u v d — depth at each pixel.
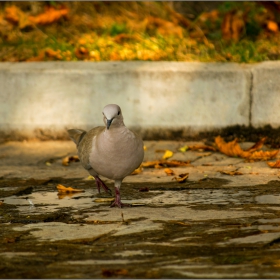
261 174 10.59
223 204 8.73
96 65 13.59
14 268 6.18
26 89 13.51
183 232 7.37
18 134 13.64
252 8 16.61
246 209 8.41
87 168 9.19
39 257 6.52
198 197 9.20
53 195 9.59
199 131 13.23
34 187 10.16
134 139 8.43
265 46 14.39
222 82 13.06
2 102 13.62
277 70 12.89
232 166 11.24
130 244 6.94
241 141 13.09
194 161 11.77
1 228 7.75
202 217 8.05
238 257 6.36
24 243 7.09
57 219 8.22
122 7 17.47
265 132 13.05
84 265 6.21
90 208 8.75
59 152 12.80
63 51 14.69
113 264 6.22
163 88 13.20
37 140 13.62
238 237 7.09
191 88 13.13
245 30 15.33
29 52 14.87
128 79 13.23
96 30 16.12
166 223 7.80
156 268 6.05
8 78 13.51
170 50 14.49
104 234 7.38
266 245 6.77
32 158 12.36
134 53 14.42
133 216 8.20
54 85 13.42
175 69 13.15
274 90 12.94
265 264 6.12
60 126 13.52
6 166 11.74
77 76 13.34
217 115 13.16
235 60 13.79
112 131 8.32
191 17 17.39
